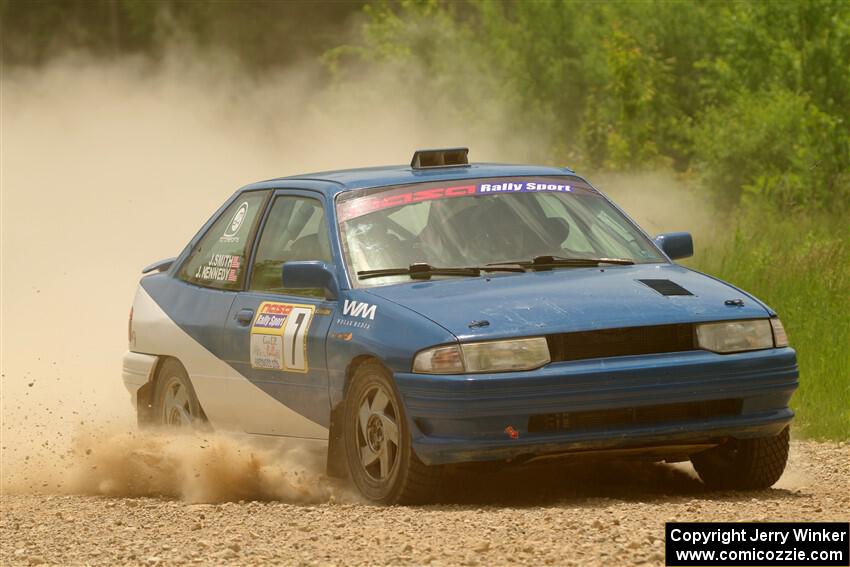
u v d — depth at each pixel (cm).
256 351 2939
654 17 10831
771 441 2636
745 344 2530
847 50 8906
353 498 2686
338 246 2834
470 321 2483
